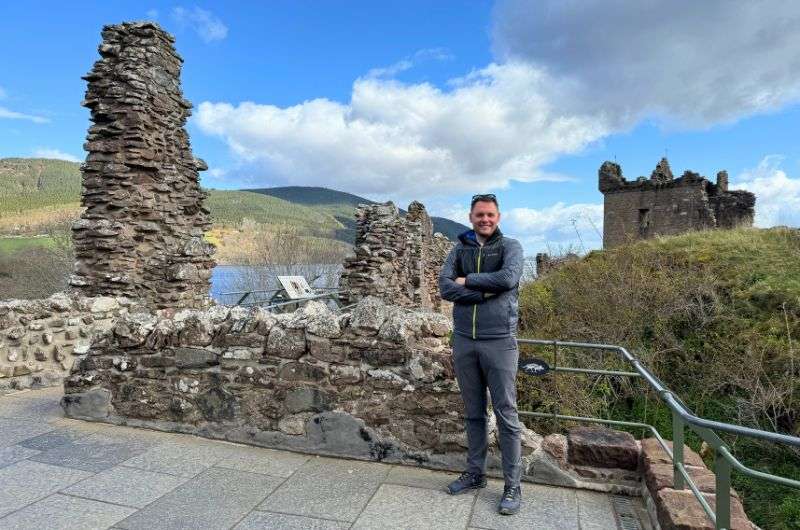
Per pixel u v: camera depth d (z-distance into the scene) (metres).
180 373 4.78
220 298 17.97
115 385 4.98
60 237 27.62
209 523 3.23
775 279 10.42
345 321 4.39
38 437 4.62
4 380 6.17
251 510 3.41
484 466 3.82
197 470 4.01
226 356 4.62
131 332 4.93
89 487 3.68
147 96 8.66
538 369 4.46
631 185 33.84
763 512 6.49
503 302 3.56
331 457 4.33
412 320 4.37
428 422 4.17
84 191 8.48
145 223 8.64
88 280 8.23
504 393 3.57
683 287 10.78
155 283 8.64
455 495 3.72
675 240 13.64
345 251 32.44
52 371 6.62
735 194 30.27
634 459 3.87
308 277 25.05
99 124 8.63
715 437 2.72
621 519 3.47
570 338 9.73
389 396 4.24
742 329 9.55
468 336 3.61
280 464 4.17
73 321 6.95
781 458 7.42
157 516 3.30
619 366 8.90
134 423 4.91
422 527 3.26
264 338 4.54
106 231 8.15
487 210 3.65
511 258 3.53
